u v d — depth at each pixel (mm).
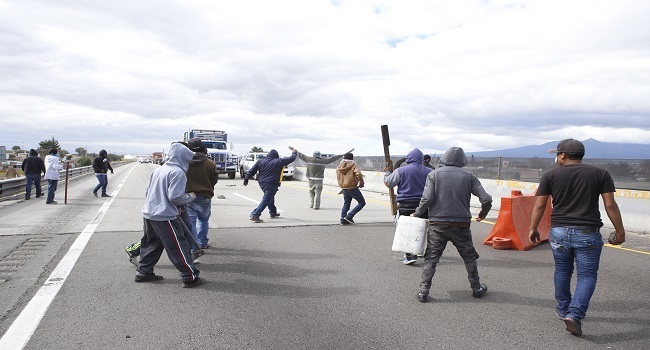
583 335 3949
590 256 3943
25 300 4633
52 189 13453
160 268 6031
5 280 5332
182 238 5184
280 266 6234
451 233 4820
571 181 4027
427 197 4844
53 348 3523
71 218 10383
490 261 6781
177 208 5324
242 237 8344
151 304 4590
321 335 3865
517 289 5312
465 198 4832
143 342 3658
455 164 4926
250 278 5613
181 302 4668
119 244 7430
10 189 15359
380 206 14148
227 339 3746
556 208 4141
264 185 10109
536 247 7855
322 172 13000
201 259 6594
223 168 28422
